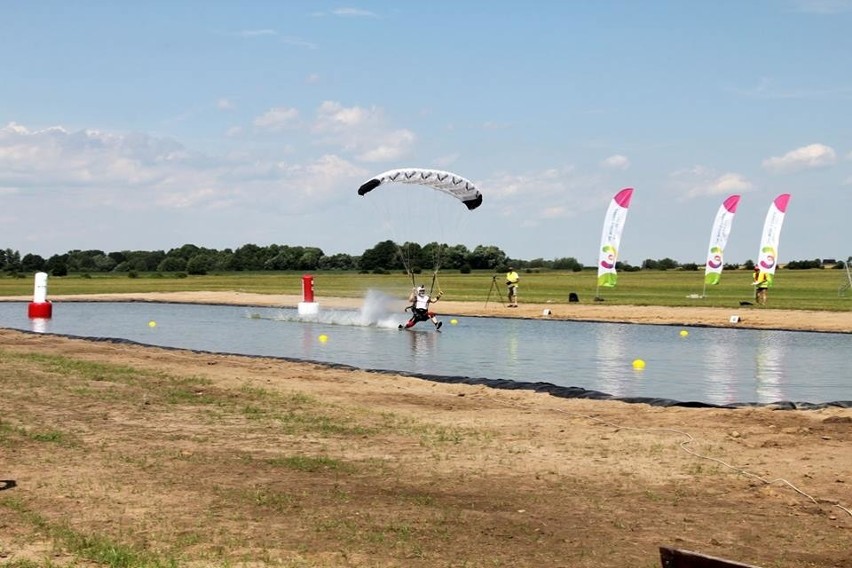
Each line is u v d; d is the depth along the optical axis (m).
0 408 18.77
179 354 30.50
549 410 19.62
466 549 10.19
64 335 38.06
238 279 123.19
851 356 31.94
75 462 14.18
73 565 9.43
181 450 15.17
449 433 16.84
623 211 56.19
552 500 12.34
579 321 47.22
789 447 15.66
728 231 60.41
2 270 165.12
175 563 9.45
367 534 10.66
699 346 35.34
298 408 19.42
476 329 43.22
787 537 10.84
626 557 10.02
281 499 12.12
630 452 15.27
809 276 117.38
